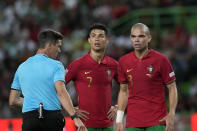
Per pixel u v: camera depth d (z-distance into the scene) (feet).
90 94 71.61
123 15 162.30
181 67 139.85
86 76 71.72
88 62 71.72
